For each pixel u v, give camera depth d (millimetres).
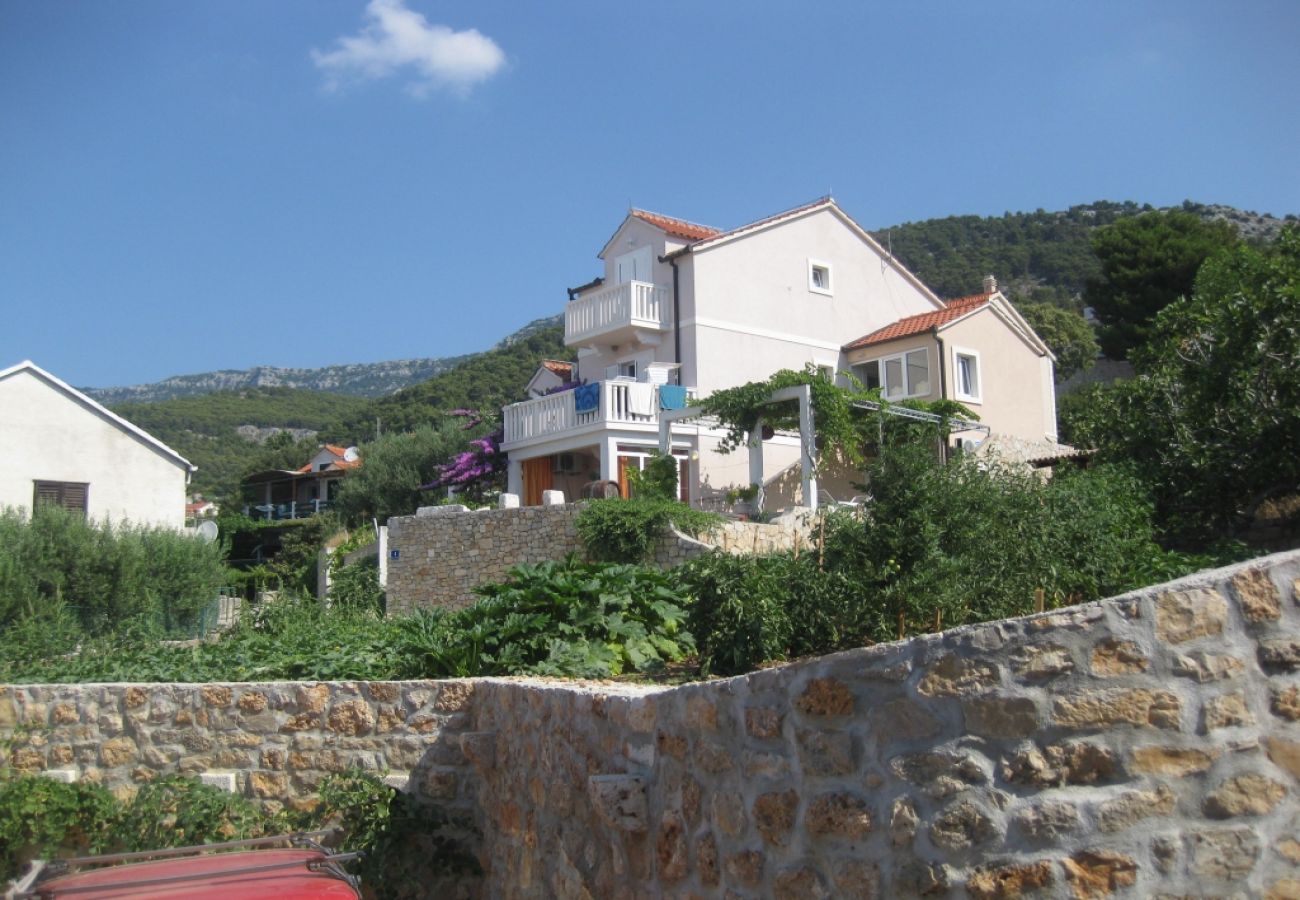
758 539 18469
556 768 6641
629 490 26156
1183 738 3318
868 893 3672
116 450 32125
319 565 29562
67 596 23344
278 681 9648
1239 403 14008
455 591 22344
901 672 3725
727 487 28031
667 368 28094
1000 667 3523
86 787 8602
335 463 54844
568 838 6344
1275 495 13641
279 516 53969
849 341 31672
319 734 8844
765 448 28781
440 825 8320
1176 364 15438
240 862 5289
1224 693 3334
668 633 10508
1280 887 3207
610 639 10320
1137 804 3295
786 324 30141
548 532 20625
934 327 29391
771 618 8539
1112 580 9969
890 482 9492
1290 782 3273
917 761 3619
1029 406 32062
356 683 8883
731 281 29125
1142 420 15305
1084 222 94500
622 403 26750
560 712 6637
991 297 31672
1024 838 3375
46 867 5094
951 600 8453
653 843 5090
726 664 8812
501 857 7738
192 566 26078
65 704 9516
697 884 4641
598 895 5785
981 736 3514
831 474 28969
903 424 24672
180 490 33438
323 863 5234
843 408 22750
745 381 28906
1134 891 3240
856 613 8461
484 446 31875
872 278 32688
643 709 5336
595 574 11438
